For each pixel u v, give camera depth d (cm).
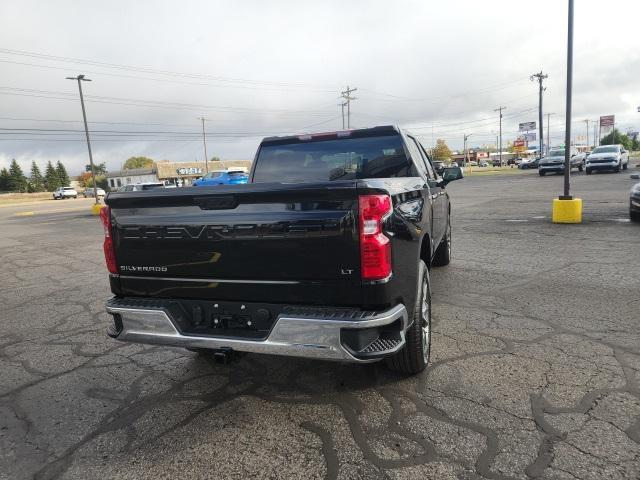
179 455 270
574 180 2689
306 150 500
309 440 278
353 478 242
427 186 449
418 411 303
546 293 554
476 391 324
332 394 332
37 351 448
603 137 13562
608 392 313
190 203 296
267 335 279
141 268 319
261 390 345
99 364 409
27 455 277
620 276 612
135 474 255
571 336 414
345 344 265
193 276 305
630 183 2212
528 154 12281
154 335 309
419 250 342
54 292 701
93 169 3256
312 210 270
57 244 1320
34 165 13800
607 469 238
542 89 5803
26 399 349
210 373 379
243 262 288
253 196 278
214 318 304
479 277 644
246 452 270
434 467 247
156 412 321
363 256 264
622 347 386
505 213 1412
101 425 308
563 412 292
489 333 431
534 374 344
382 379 349
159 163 9006
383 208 266
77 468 263
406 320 290
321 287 275
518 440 265
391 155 476
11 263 1011
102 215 329
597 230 990
